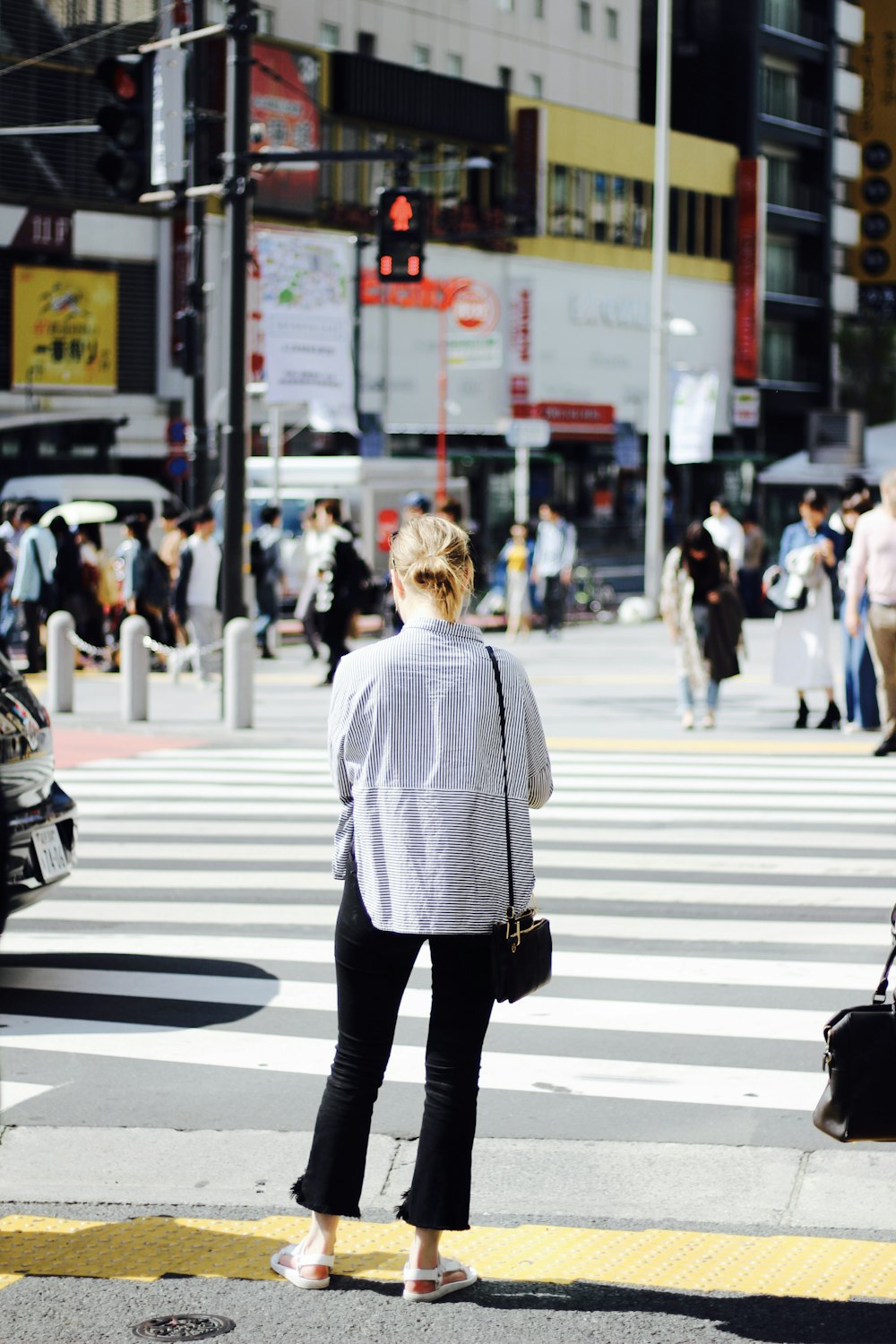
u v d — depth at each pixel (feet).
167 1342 15.49
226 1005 27.27
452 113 185.68
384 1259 17.47
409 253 64.23
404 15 188.85
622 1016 26.68
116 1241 17.88
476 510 186.39
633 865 38.83
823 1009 27.09
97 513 109.91
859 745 58.95
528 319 192.34
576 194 207.00
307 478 129.70
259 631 97.14
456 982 16.11
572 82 218.79
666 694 74.69
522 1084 23.43
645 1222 18.58
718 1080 23.61
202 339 90.07
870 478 146.92
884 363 262.67
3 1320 15.97
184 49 77.41
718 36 249.55
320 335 134.21
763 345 255.91
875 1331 15.85
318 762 56.39
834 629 106.83
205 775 53.21
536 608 112.27
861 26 276.41
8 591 88.38
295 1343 15.48
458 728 15.90
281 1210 18.76
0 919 18.22
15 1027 26.07
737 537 95.20
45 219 143.64
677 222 230.27
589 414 207.51
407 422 177.58
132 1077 23.68
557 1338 15.61
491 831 15.90
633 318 217.56
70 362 146.92
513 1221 18.58
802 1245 17.87
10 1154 20.68
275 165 63.31
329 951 30.83
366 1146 16.69
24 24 141.38
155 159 61.21
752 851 40.47
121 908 34.42
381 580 118.42
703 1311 16.25
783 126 255.70
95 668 89.10
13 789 27.68
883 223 281.13
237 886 36.52
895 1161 20.59
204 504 92.07
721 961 30.09
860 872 38.06
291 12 173.17
